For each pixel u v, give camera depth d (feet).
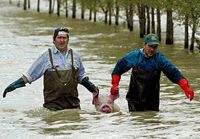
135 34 255.09
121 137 60.18
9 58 163.22
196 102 87.51
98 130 64.44
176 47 198.39
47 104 82.07
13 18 362.94
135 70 78.95
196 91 100.27
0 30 277.44
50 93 81.87
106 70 133.49
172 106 83.71
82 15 355.15
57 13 383.65
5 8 452.35
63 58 82.07
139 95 79.15
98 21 335.88
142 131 63.10
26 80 81.76
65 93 81.61
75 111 79.41
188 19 186.91
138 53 78.89
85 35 251.60
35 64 82.07
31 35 250.98
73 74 82.02
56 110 81.05
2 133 64.44
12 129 66.59
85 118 73.31
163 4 197.77
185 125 66.23
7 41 221.25
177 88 103.91
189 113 76.23
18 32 266.98
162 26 278.46
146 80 78.74
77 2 370.12
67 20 349.00
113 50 186.91
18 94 98.37
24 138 61.46
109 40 226.99
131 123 68.64
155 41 77.46
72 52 82.79
